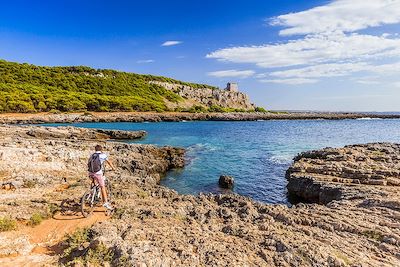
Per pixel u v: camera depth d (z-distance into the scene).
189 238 8.16
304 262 7.09
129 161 22.36
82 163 18.39
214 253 7.32
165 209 10.70
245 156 31.20
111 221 9.52
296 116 114.75
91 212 10.22
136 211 10.52
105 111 94.31
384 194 12.96
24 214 9.84
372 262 7.43
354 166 18.38
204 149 35.59
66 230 9.16
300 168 19.47
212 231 9.00
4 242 8.27
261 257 7.36
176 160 26.14
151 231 8.50
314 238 8.72
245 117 104.50
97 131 45.84
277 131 61.88
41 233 8.98
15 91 87.75
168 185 20.94
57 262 7.20
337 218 10.34
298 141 44.53
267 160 29.16
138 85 129.12
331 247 8.04
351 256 7.65
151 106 105.31
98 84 116.81
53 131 41.34
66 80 112.00
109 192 11.69
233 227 9.20
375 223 10.00
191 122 89.38
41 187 13.38
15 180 13.52
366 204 11.99
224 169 25.44
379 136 54.62
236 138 47.78
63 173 15.85
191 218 10.05
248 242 8.16
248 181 21.98
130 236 8.02
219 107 138.38
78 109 89.69
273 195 18.92
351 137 52.22
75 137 42.03
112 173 18.00
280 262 7.07
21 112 79.81
